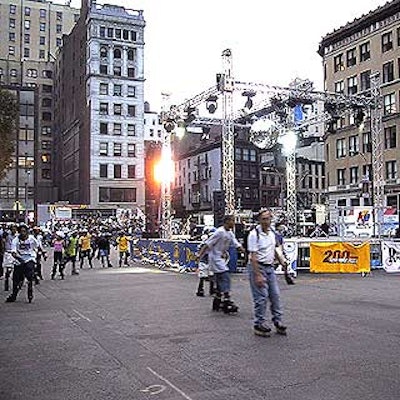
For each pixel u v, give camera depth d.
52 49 121.00
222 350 7.21
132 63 78.56
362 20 52.62
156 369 6.33
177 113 28.62
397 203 49.31
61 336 8.48
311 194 82.69
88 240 25.06
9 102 25.38
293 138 30.69
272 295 8.23
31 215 77.75
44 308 11.67
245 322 9.37
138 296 13.49
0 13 116.81
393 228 25.52
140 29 79.19
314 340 7.76
